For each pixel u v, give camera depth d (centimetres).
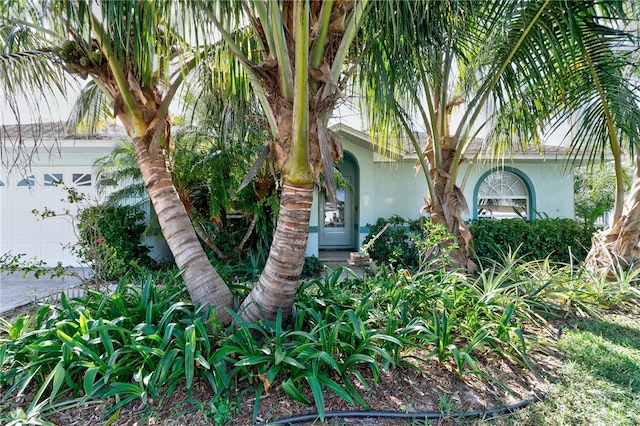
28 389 288
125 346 284
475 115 530
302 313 339
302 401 262
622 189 564
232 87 431
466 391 289
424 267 596
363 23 364
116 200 782
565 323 441
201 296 369
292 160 312
